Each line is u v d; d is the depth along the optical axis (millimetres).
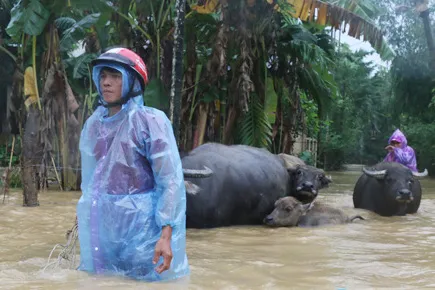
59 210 8258
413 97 24031
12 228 6406
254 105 12375
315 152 24625
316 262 4613
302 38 12883
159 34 11258
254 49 12188
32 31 9172
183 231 3732
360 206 9703
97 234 3742
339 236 6359
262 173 7594
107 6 10102
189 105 11953
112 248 3721
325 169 35594
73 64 13180
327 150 34719
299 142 21438
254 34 11750
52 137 10328
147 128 3695
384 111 43438
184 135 12086
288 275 4055
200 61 12250
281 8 11695
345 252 5184
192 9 11141
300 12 11375
